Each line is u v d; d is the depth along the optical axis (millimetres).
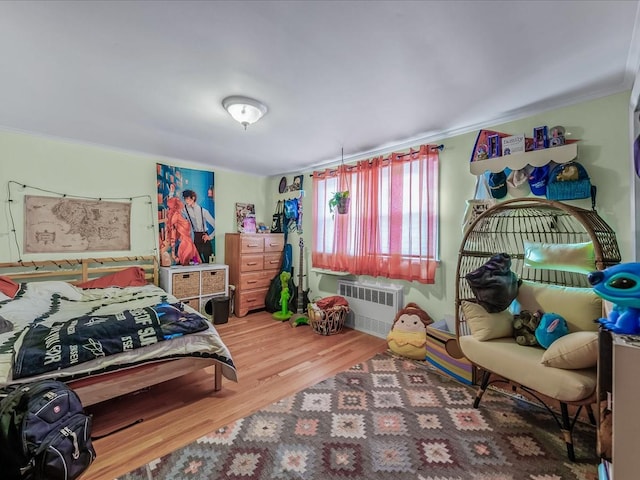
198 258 4188
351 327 3654
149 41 1499
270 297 4359
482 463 1485
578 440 1646
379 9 1276
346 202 3633
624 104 1935
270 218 5020
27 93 2072
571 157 1983
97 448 1586
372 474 1422
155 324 2004
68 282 3131
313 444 1625
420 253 2977
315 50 1565
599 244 1529
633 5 1242
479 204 2510
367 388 2227
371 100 2141
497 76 1818
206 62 1682
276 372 2490
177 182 3986
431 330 2537
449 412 1920
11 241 2920
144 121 2586
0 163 2857
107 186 3453
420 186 2971
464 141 2748
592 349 1404
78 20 1346
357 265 3539
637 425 852
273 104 2209
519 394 2096
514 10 1280
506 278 1938
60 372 1605
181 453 1553
